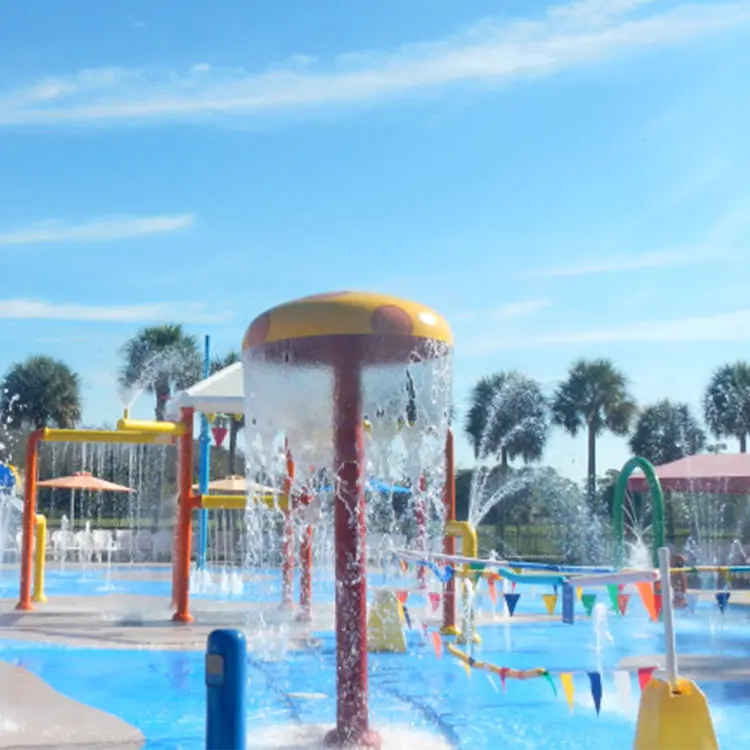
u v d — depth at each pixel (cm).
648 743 346
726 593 568
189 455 1047
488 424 4166
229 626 966
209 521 2702
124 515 3322
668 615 357
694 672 715
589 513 3584
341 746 455
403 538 1363
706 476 1603
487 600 1270
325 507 911
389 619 802
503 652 819
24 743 477
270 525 1845
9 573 1898
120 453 3388
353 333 455
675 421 4084
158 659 759
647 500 3045
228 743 382
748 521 2955
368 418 490
